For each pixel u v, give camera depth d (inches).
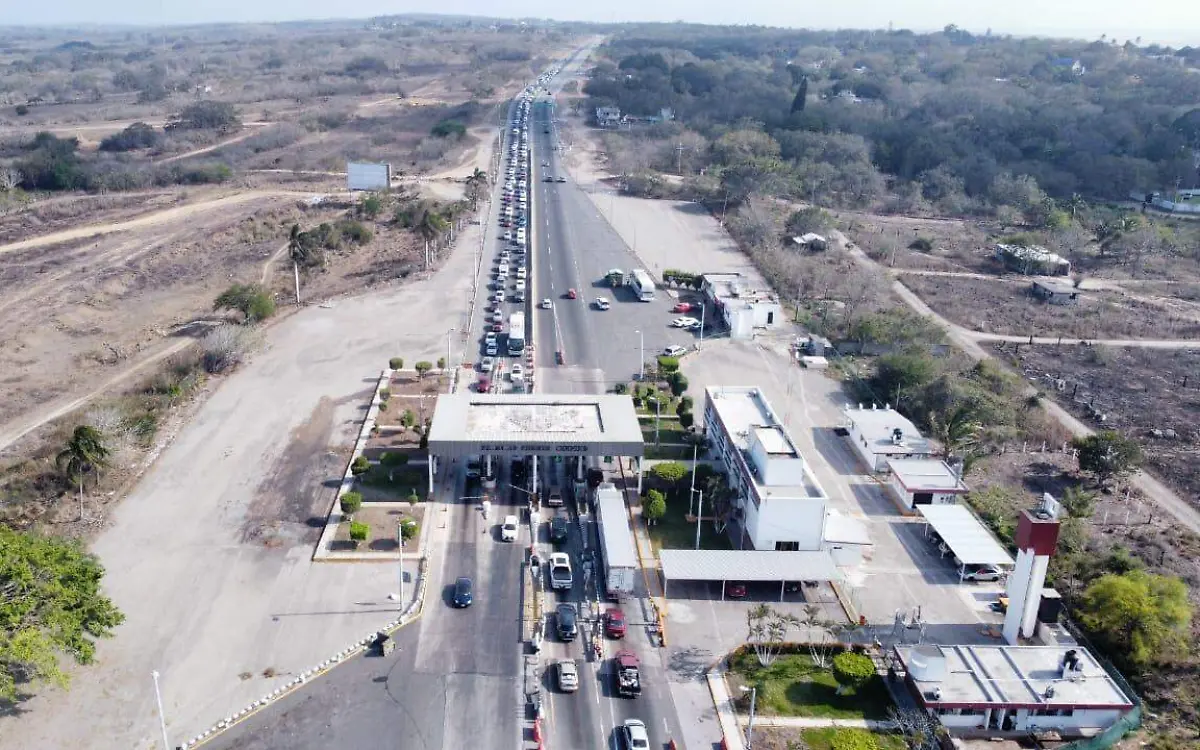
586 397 4126.5
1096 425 4815.5
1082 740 2650.1
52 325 5580.7
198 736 2529.5
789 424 4648.1
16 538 2719.0
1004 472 4252.0
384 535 3508.9
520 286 6624.0
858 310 6122.1
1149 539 3690.9
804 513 3408.0
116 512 3619.6
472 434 3750.0
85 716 2586.1
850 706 2736.2
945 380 4702.3
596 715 2662.4
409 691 2728.8
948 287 7106.3
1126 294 7135.8
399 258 7209.6
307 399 4682.6
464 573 3307.1
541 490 3897.6
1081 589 3302.2
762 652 2938.0
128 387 4793.3
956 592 3344.0
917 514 3846.0
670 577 3184.1
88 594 2726.4
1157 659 2960.1
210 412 4503.0
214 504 3698.3
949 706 2679.6
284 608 3083.2
